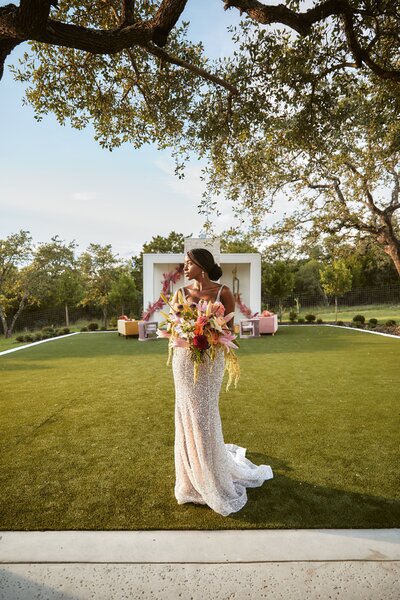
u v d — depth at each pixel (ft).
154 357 29.55
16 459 10.30
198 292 8.23
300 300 95.71
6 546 6.50
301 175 29.91
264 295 86.84
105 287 92.73
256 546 6.43
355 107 15.33
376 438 11.50
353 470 9.34
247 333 45.32
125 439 11.75
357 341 36.35
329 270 61.00
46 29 8.09
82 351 34.04
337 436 11.73
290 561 6.06
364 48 12.53
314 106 14.65
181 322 7.76
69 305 82.79
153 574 5.80
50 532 6.88
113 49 9.13
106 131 17.79
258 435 11.94
